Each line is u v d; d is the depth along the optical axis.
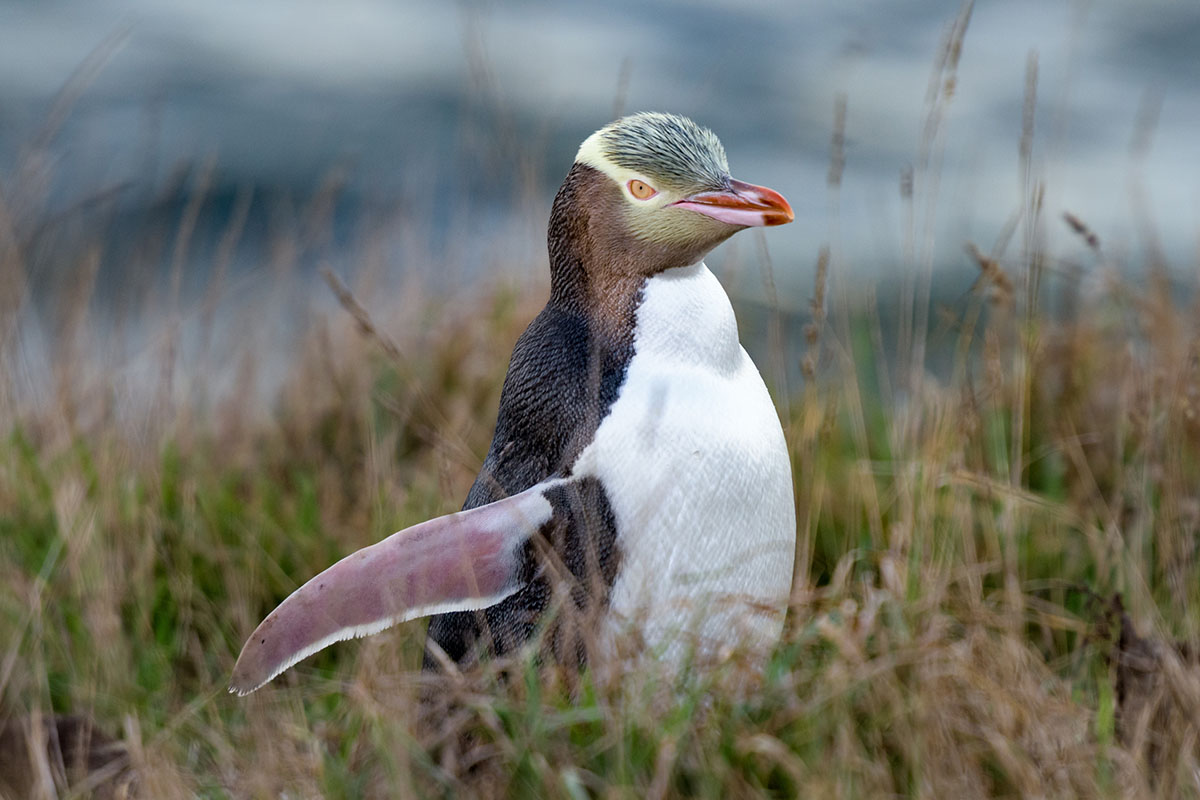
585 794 4.84
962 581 6.83
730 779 4.89
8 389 8.86
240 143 21.22
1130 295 8.98
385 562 5.54
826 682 5.22
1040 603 7.25
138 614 7.61
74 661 7.16
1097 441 8.86
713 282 6.05
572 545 5.65
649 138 5.91
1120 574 7.11
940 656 5.41
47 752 6.02
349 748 5.49
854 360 10.29
